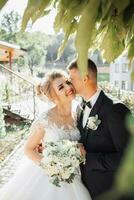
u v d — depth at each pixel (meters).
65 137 3.25
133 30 1.09
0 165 9.47
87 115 2.99
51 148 3.04
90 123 2.80
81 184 3.13
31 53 58.34
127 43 1.23
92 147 2.90
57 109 3.36
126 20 0.95
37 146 3.39
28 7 0.75
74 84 2.90
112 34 1.21
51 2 1.02
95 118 2.78
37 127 3.33
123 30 1.09
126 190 0.40
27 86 19.81
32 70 57.72
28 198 3.38
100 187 2.87
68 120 3.31
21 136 13.31
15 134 13.77
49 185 3.32
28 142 3.39
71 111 3.37
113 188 0.43
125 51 1.26
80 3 0.89
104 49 1.27
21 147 11.56
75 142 3.02
